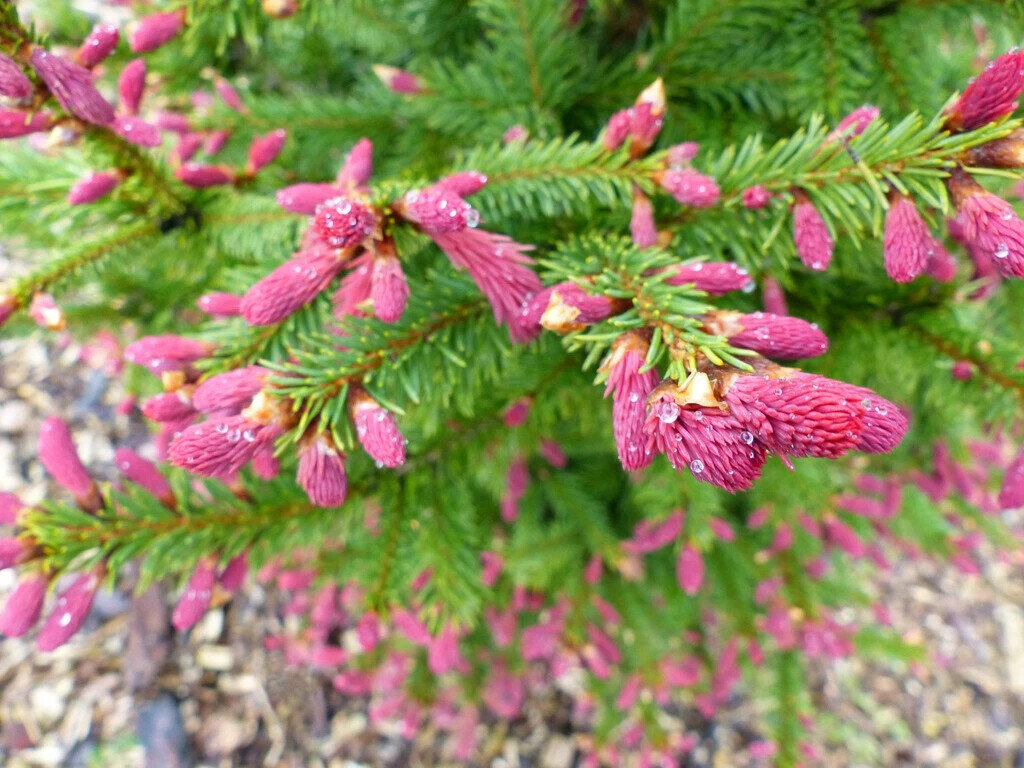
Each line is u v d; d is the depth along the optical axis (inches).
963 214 6.5
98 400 22.2
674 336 6.2
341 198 6.6
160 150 9.8
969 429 14.4
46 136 10.2
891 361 9.9
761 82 10.3
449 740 19.4
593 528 14.3
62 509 8.1
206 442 6.4
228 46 12.9
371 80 12.8
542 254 9.6
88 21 12.4
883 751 20.6
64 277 8.9
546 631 14.1
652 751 15.6
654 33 10.7
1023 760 20.7
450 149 12.0
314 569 12.9
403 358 7.6
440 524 10.7
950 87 11.3
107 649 19.4
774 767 14.4
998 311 11.0
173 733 18.6
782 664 15.3
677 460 5.6
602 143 8.2
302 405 6.9
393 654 15.2
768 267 9.3
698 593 15.7
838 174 7.1
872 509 13.0
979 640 22.5
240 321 8.3
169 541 8.6
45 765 18.2
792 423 5.1
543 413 11.2
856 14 9.6
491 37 10.1
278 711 19.2
